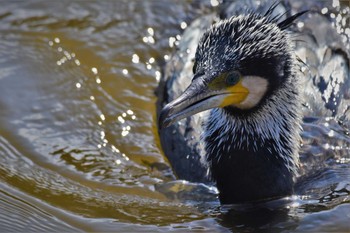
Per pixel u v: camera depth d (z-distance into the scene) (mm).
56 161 12062
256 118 10602
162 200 11148
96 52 14562
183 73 12789
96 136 12625
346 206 10734
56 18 15438
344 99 12297
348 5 14180
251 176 10750
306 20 13234
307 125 11867
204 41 10445
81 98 13414
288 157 10859
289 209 10734
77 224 10531
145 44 14680
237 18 10492
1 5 15820
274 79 10414
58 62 14297
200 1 15023
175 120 9984
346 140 11828
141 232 10312
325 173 11359
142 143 12469
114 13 15484
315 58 12578
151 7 15445
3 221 10602
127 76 13984
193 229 10406
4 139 12469
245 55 10141
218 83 10172
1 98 13344
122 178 11695
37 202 11055
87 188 11438
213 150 10852
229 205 10922
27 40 14867
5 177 11633
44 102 13297
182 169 11664
